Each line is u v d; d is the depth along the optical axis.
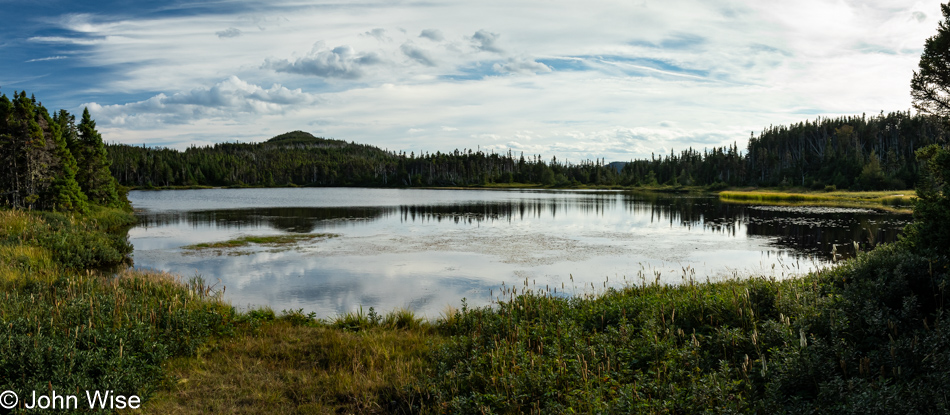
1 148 35.38
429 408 6.19
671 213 48.31
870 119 135.75
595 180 166.25
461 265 20.56
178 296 11.29
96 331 7.65
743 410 4.91
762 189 100.19
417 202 68.62
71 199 35.41
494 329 8.77
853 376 5.18
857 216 43.09
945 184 9.55
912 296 6.72
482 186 158.38
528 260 21.77
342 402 6.66
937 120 11.96
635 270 19.44
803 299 7.66
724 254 23.38
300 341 9.13
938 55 11.20
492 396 5.79
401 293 15.58
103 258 19.77
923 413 4.32
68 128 48.34
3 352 6.49
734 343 6.63
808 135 137.38
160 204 62.66
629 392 5.34
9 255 15.43
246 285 16.66
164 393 6.66
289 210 51.75
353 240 28.16
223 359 8.09
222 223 37.75
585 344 7.17
